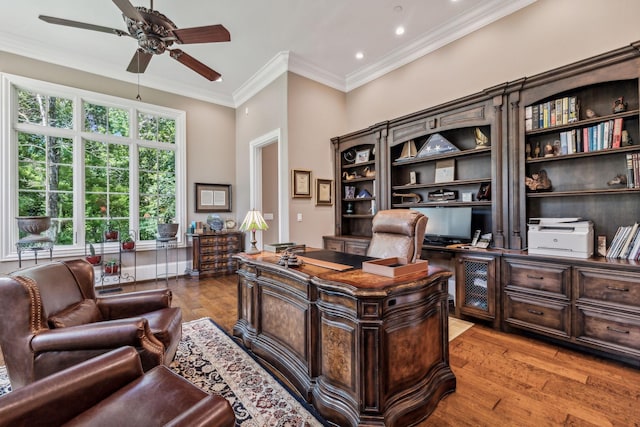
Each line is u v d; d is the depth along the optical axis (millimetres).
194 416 892
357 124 4844
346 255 2531
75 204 4238
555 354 2354
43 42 3812
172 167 5137
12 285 1519
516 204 2867
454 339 2637
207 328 2879
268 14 3295
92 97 4312
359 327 1499
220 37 2490
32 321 1519
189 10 3213
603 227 2574
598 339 2242
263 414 1669
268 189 6340
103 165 4488
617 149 2334
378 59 4305
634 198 2430
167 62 4281
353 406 1526
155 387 1167
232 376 2053
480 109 3119
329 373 1671
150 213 4891
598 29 2580
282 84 4340
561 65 2777
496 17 3193
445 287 1904
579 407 1723
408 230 2291
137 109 4738
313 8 3201
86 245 4312
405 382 1611
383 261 1931
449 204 3477
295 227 4344
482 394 1854
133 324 1532
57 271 1867
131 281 4617
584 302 2305
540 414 1669
